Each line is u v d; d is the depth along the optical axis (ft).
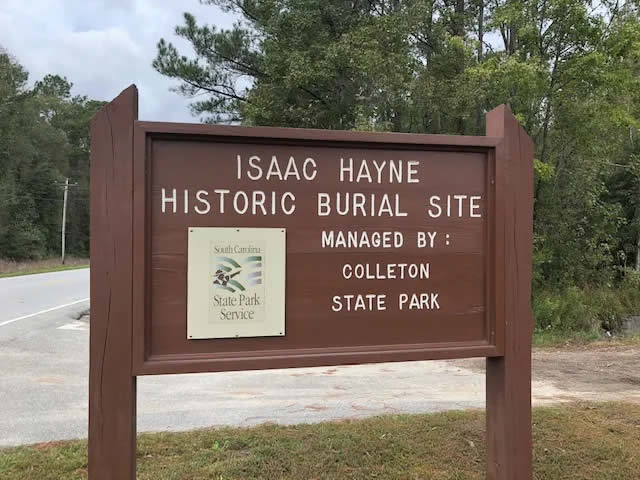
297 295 10.00
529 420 10.78
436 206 10.69
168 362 9.25
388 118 56.24
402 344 10.44
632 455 14.42
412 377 25.44
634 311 49.19
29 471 13.00
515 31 48.67
